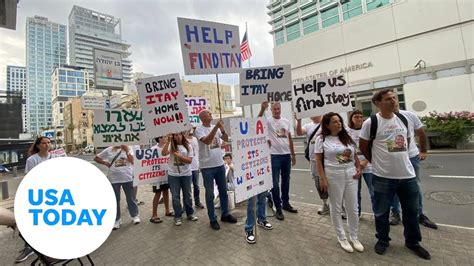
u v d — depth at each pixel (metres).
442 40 16.33
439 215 4.34
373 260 3.05
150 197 7.23
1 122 33.09
